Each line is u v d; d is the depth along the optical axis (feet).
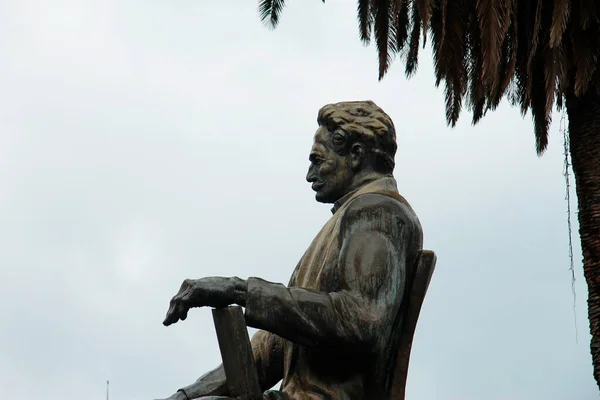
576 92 42.47
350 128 26.68
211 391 26.08
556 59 42.57
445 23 43.01
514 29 42.42
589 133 44.29
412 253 25.62
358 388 25.18
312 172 26.84
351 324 24.52
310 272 25.73
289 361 25.59
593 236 43.04
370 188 26.32
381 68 44.09
